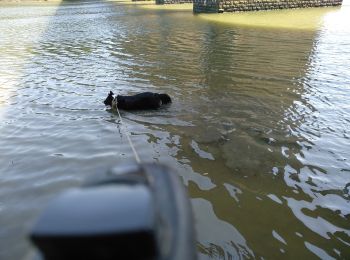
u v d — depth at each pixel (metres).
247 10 36.16
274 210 5.05
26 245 4.41
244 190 5.53
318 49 16.81
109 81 12.18
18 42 22.23
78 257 1.35
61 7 54.25
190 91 10.72
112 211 1.38
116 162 6.50
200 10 37.38
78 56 17.05
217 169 6.16
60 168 6.34
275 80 11.80
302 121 8.26
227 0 34.84
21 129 8.15
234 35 21.86
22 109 9.54
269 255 4.18
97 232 1.29
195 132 7.71
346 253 4.23
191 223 1.73
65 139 7.54
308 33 21.70
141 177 1.73
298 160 6.46
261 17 31.33
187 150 6.88
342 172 6.06
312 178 5.88
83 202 1.44
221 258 4.12
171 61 15.12
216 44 19.02
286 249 4.28
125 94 10.61
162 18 33.56
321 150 6.84
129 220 1.33
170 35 22.77
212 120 8.35
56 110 9.38
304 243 4.39
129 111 9.11
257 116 8.58
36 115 9.05
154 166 2.07
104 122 8.42
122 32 25.11
